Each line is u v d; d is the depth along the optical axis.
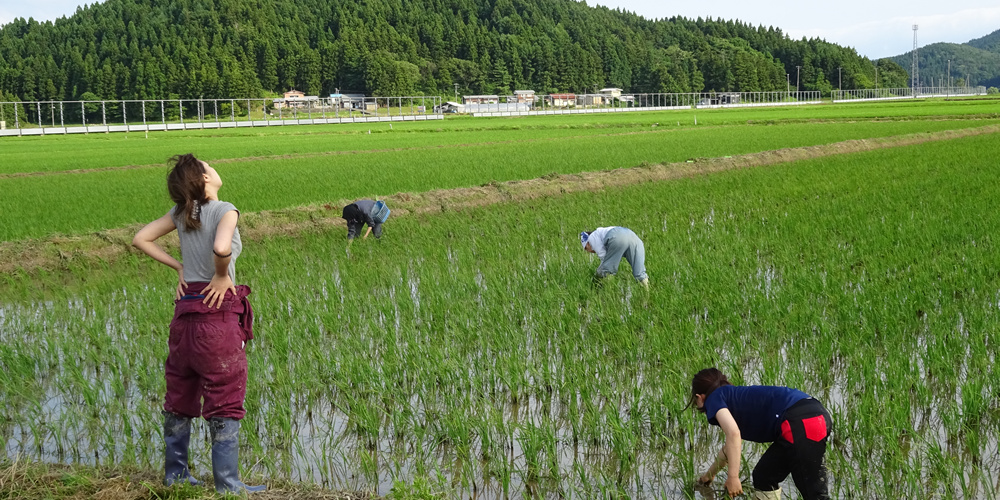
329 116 94.62
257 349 6.80
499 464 4.79
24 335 7.59
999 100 94.56
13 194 18.67
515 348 6.55
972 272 8.45
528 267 9.73
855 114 61.56
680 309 7.39
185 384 4.02
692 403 4.40
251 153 34.47
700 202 15.25
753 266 9.37
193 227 3.84
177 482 4.04
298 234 13.11
